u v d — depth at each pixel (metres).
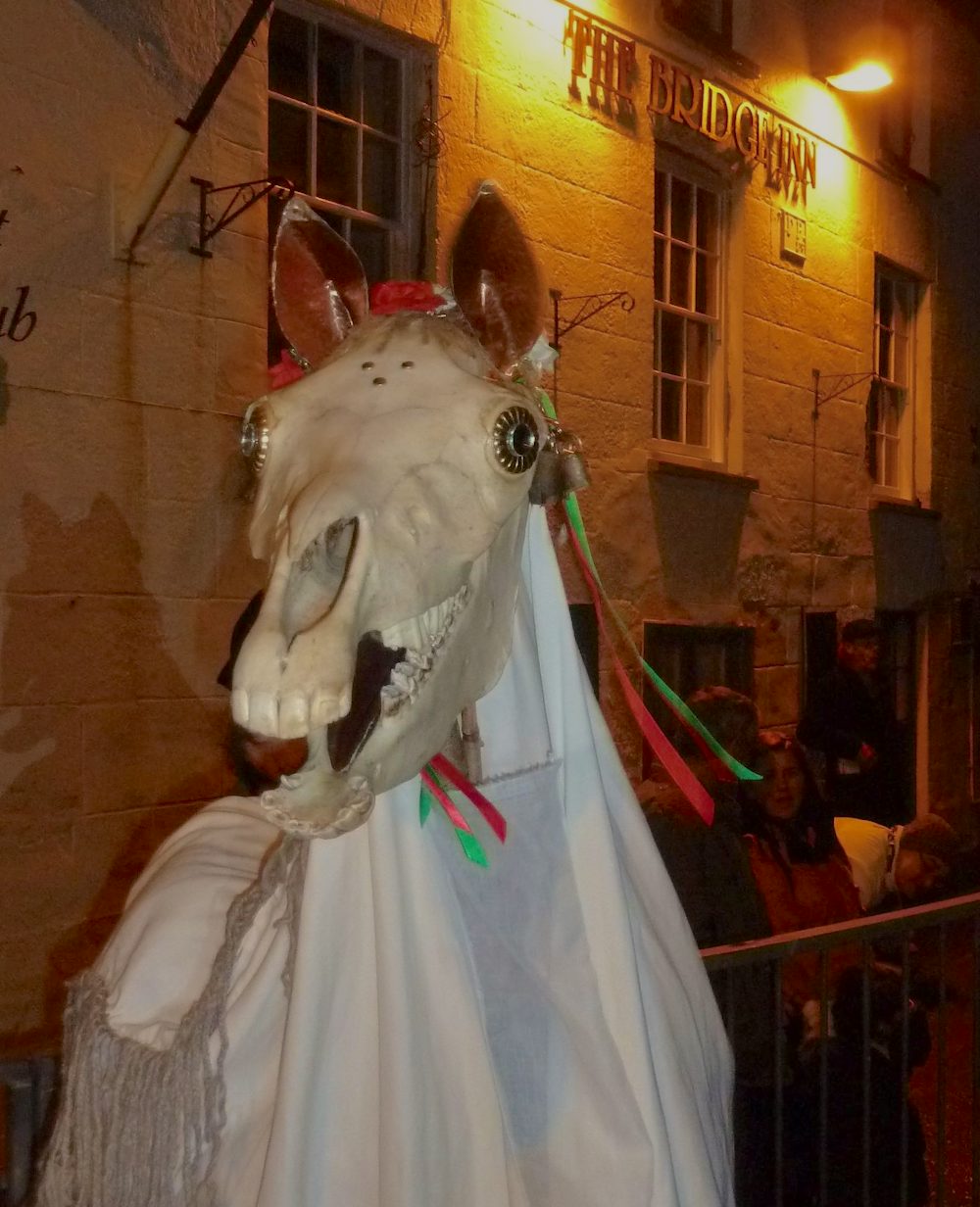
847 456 9.55
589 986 1.61
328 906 1.50
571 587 6.92
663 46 7.65
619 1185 1.53
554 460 1.68
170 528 5.05
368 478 1.31
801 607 9.02
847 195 9.50
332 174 5.97
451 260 1.55
